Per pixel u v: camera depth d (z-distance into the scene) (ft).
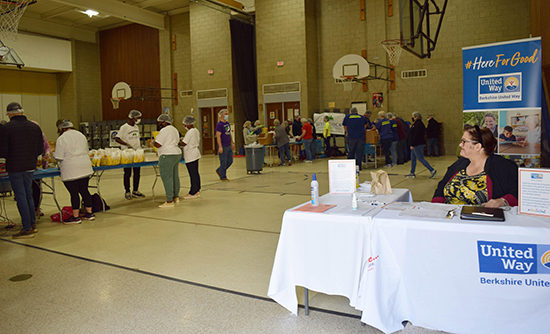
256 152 31.42
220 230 14.66
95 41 65.72
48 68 60.13
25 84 61.41
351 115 29.30
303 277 7.59
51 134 64.75
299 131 42.01
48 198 23.15
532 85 12.72
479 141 8.78
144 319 7.79
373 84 45.39
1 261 11.73
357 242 7.01
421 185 22.59
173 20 57.52
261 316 7.79
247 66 51.37
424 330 6.82
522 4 37.99
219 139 27.14
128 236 14.24
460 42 40.83
